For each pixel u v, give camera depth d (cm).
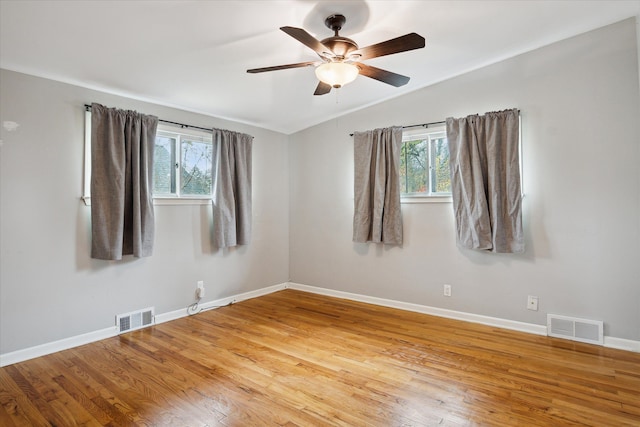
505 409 201
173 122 374
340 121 453
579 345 293
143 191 332
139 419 194
